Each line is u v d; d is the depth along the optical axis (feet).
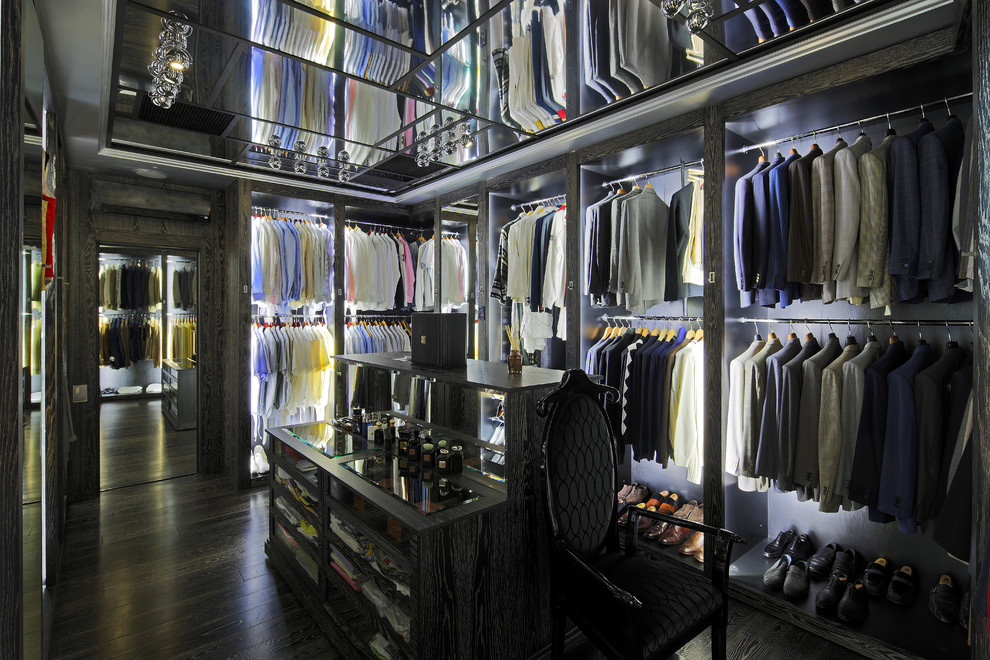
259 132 10.17
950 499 5.94
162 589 8.32
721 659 5.71
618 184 11.39
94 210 12.28
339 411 13.17
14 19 3.44
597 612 5.33
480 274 13.32
